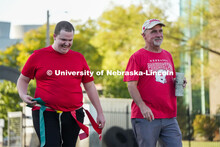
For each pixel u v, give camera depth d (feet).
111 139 30.04
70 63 12.14
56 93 11.92
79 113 12.37
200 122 40.40
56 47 11.98
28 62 12.07
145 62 13.69
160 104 13.57
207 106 51.31
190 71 48.14
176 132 13.80
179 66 48.32
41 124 11.76
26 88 12.32
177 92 13.62
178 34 45.91
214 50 46.57
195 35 46.42
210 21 46.16
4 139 60.03
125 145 30.07
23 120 33.19
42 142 11.66
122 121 30.60
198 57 48.11
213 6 46.09
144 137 13.61
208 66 47.47
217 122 40.75
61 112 11.98
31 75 12.19
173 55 44.11
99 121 13.05
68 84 12.03
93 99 13.07
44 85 12.00
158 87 13.61
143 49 13.99
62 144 12.33
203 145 35.91
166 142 13.79
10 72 41.19
